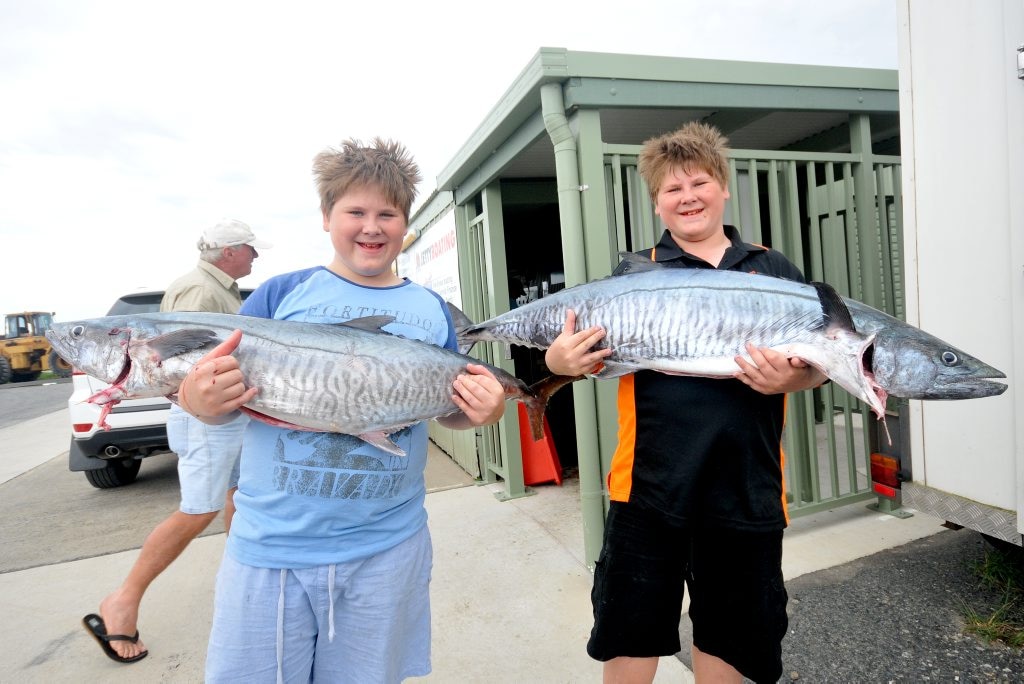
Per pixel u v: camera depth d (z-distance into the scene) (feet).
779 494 6.13
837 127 14.34
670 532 6.17
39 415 48.52
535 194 16.58
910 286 9.28
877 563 10.48
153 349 5.41
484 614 9.86
